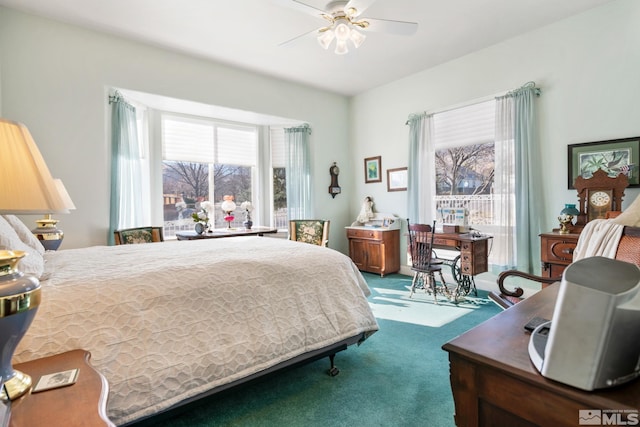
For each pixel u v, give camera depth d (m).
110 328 1.31
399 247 4.84
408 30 2.61
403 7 2.91
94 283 1.41
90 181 3.25
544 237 2.86
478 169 3.96
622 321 0.61
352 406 1.74
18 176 0.76
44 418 0.70
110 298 1.37
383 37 3.46
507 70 3.60
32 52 2.96
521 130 3.42
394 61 4.09
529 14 3.08
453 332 2.70
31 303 0.73
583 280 0.67
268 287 1.82
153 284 1.50
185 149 4.47
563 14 3.10
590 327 0.63
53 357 1.02
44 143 3.02
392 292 3.88
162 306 1.46
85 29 3.21
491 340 0.87
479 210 3.96
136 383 1.29
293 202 5.03
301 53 3.80
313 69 4.30
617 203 2.65
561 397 0.65
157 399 1.33
